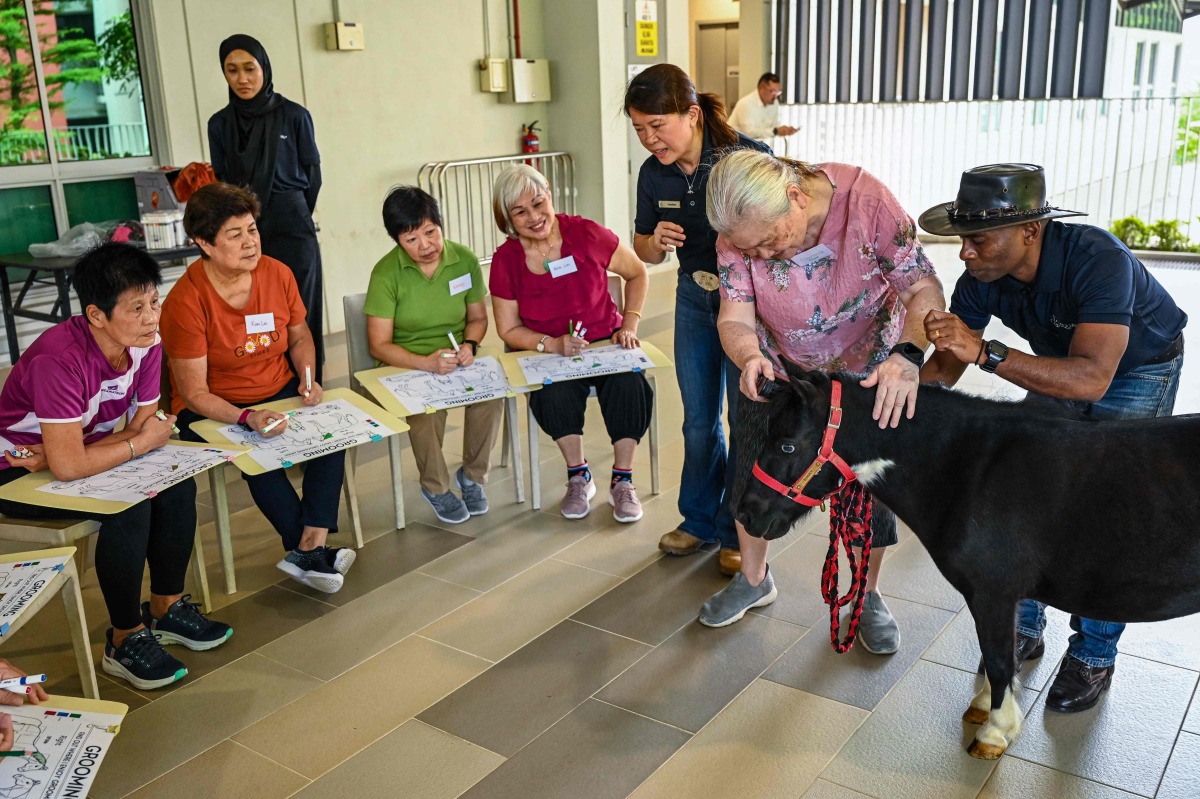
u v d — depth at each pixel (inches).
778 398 86.0
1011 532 80.8
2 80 214.2
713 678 107.4
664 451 179.6
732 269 102.3
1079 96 334.0
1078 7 327.6
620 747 96.3
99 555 105.9
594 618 121.1
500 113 319.0
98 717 74.0
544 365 146.6
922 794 87.8
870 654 110.9
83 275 102.3
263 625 121.9
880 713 99.9
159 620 116.7
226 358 130.7
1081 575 79.4
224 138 192.4
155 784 93.0
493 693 106.1
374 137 282.4
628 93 116.0
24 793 67.0
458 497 156.6
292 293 137.9
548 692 105.9
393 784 92.1
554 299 151.1
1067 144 358.9
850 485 91.5
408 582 131.9
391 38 281.7
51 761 69.8
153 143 240.2
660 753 95.2
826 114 400.8
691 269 124.5
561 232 150.8
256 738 99.6
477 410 149.6
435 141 299.7
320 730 100.7
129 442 113.0
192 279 127.6
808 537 141.3
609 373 143.9
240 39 184.7
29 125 219.6
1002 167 87.1
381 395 139.4
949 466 83.2
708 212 89.5
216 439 123.8
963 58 352.2
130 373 112.6
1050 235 88.6
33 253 209.2
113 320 103.8
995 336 245.3
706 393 129.1
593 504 155.6
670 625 118.8
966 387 199.3
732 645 113.9
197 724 102.0
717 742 96.4
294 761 95.9
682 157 118.5
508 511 154.3
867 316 101.9
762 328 108.5
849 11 374.0
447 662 112.5
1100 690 99.4
